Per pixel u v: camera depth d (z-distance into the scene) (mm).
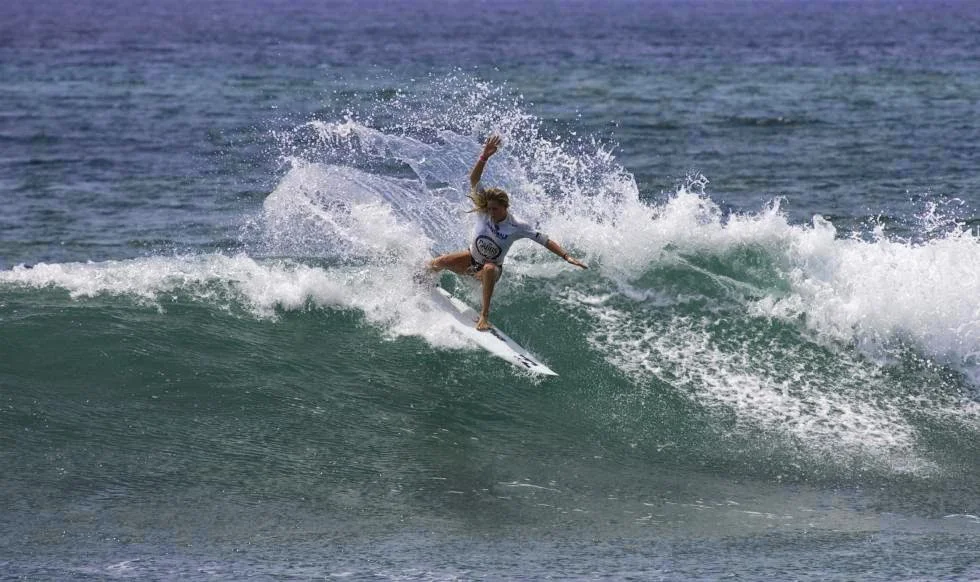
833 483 29281
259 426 30281
